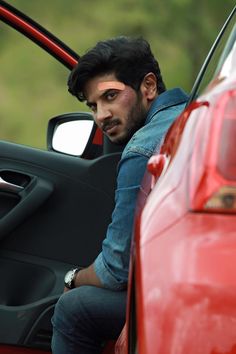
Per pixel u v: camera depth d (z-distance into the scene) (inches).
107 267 191.5
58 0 1349.7
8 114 1369.3
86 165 252.4
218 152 135.9
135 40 201.0
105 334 197.5
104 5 1332.4
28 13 1363.2
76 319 195.9
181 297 130.9
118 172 192.4
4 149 253.3
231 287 130.1
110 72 199.3
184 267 131.9
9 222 249.4
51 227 251.8
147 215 139.9
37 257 251.3
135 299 144.1
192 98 173.3
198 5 1284.4
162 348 130.1
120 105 199.8
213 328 129.5
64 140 252.7
